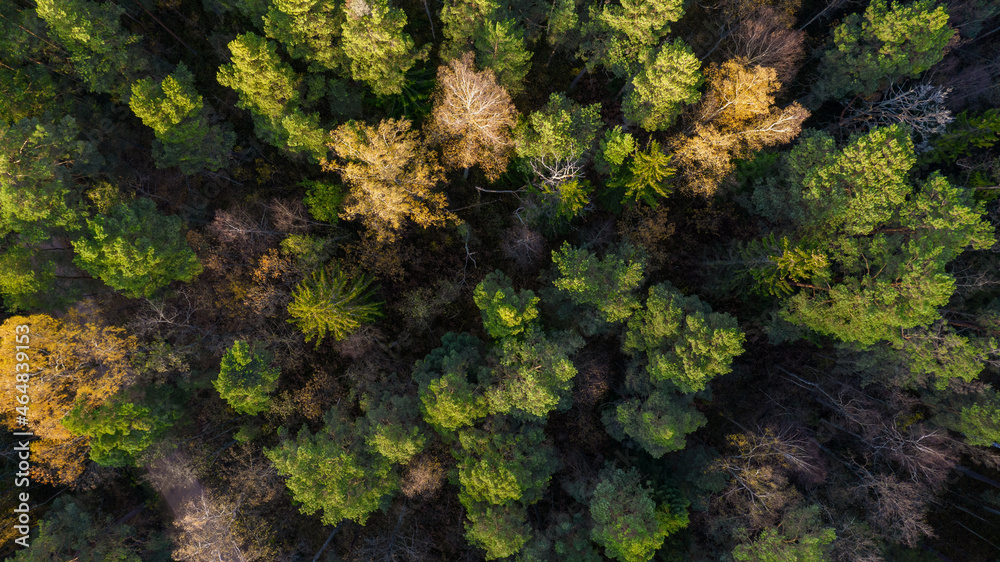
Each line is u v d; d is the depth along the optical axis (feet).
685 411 87.35
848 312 79.61
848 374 103.30
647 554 81.82
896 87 101.50
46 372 76.79
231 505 89.81
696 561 96.12
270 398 96.07
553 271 102.37
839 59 93.25
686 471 98.78
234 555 90.79
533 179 96.17
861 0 100.63
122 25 101.45
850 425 103.50
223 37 102.22
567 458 100.32
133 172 102.01
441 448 94.99
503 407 80.53
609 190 97.60
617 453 101.09
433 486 92.94
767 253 86.38
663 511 90.99
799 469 96.78
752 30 94.94
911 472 96.37
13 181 70.90
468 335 97.60
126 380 82.94
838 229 85.56
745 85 78.54
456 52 89.81
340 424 87.92
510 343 83.10
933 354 83.10
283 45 95.96
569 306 97.25
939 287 72.90
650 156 81.05
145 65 90.79
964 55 102.83
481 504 83.10
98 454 80.74
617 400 100.37
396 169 82.84
